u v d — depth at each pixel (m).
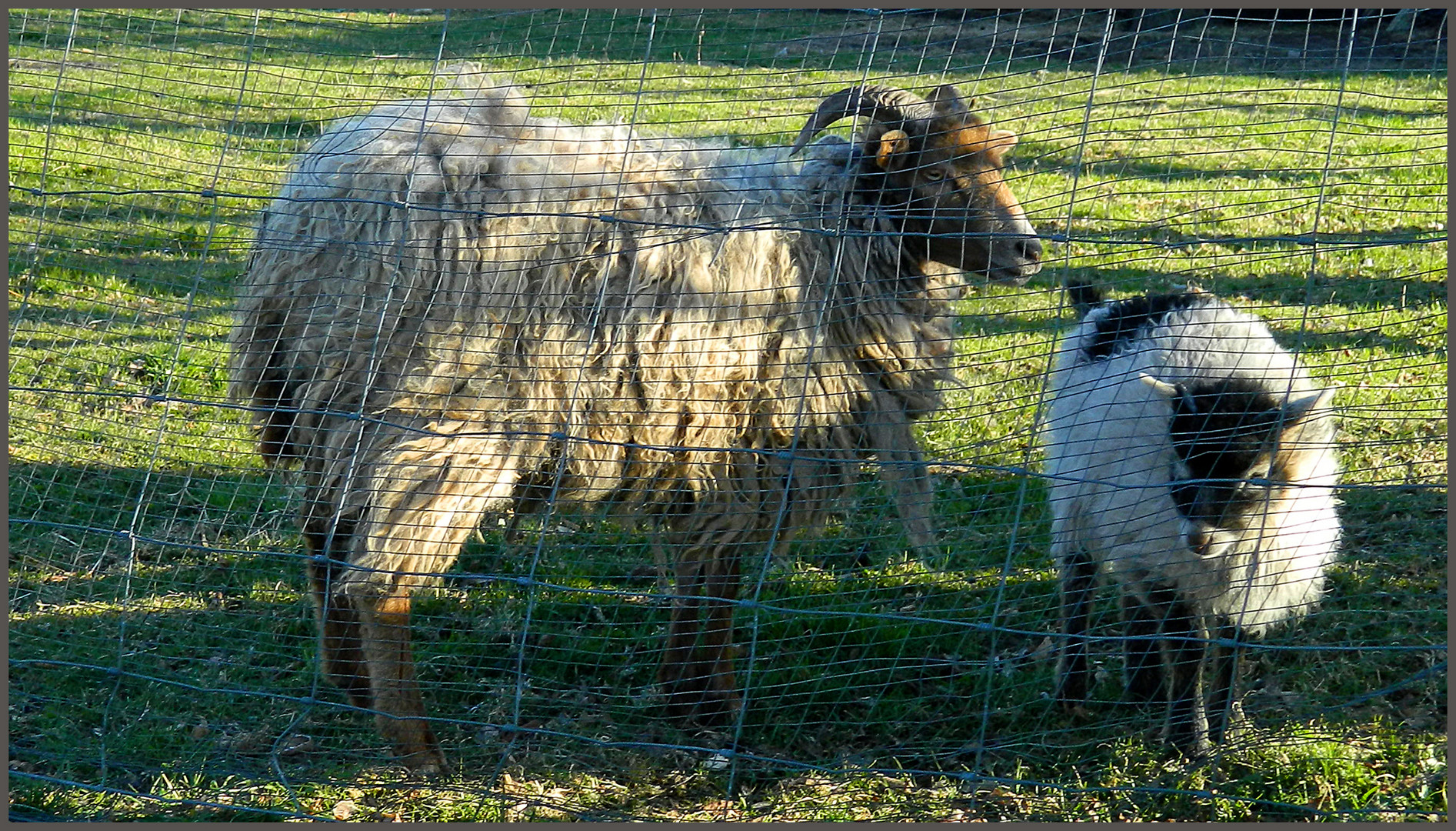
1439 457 5.64
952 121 4.41
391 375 3.94
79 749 4.22
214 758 4.23
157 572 5.39
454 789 3.99
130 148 5.72
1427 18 9.69
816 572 5.42
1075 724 4.45
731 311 4.07
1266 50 4.02
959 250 4.44
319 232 3.95
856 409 4.50
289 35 5.52
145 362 6.65
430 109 4.15
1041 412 4.78
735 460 4.24
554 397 3.96
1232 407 3.87
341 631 4.40
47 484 5.75
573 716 4.58
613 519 4.66
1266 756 3.98
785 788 4.05
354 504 3.98
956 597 5.20
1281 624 4.75
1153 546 4.10
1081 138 4.52
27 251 7.12
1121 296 6.23
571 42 5.73
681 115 5.43
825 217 4.38
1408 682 4.05
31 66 7.11
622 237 3.98
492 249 3.90
